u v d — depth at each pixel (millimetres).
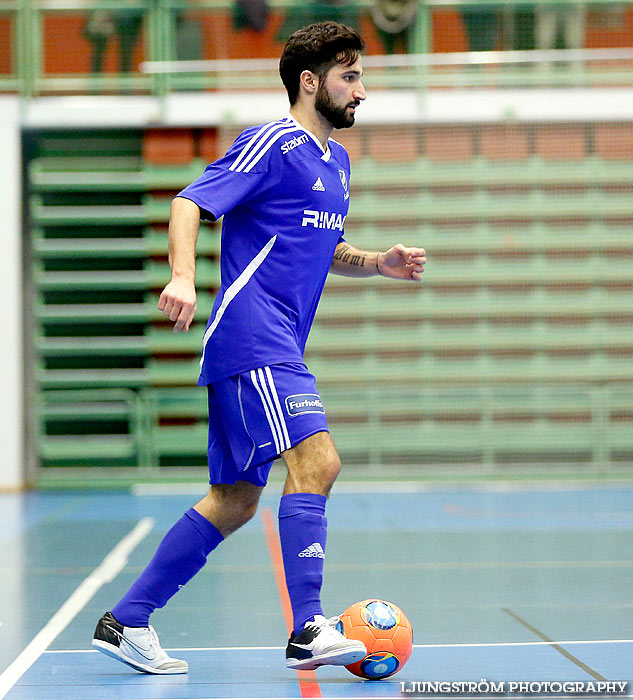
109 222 46250
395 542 25828
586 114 46188
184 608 16609
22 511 35562
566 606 16594
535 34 47094
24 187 46312
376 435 46438
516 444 46469
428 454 46500
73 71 46688
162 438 46094
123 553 24078
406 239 46719
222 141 46094
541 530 28250
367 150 46719
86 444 46156
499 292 46656
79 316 46188
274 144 11469
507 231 46688
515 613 15953
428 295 46750
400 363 46750
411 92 46281
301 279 11758
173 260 10789
